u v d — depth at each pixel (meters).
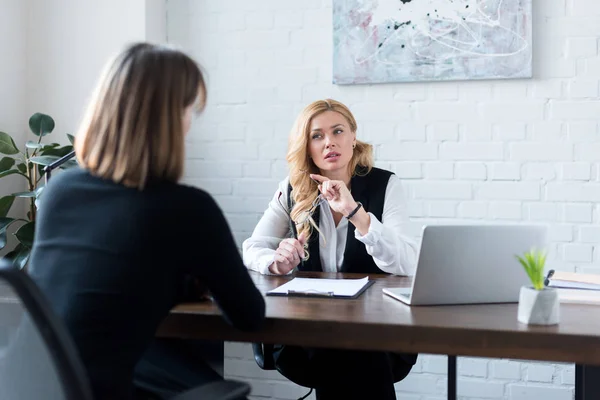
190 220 1.22
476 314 1.41
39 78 2.98
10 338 1.14
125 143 1.22
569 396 2.70
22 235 2.49
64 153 2.63
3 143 2.62
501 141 2.74
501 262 1.51
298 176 2.22
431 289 1.49
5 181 2.83
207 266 1.25
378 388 1.77
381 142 2.85
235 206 3.00
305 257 2.17
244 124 2.99
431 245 1.47
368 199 2.21
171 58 1.28
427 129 2.80
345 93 2.88
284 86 2.95
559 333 1.24
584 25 2.66
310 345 1.36
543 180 2.71
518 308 1.42
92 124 1.26
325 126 2.18
